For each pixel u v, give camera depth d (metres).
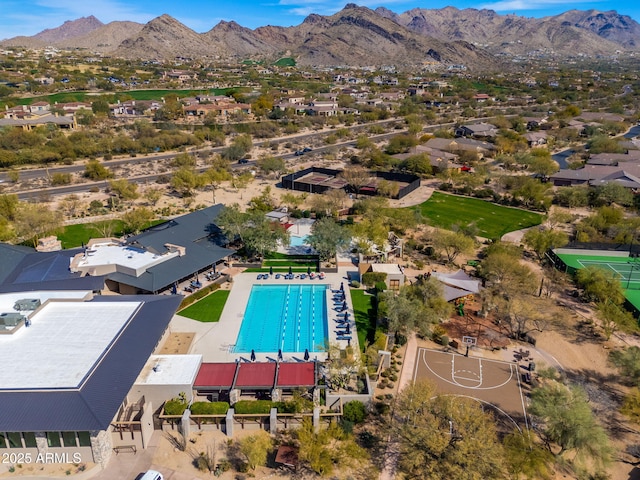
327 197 105.31
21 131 163.25
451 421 38.47
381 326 59.00
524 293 67.81
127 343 45.91
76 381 39.66
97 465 37.84
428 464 35.91
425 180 137.38
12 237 80.88
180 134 178.00
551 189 125.50
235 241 84.38
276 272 75.69
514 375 51.16
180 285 69.69
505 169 148.25
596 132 196.00
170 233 76.69
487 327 60.81
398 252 82.50
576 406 40.09
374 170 140.50
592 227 94.62
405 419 41.75
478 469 34.31
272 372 47.31
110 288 68.38
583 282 69.00
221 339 56.84
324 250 76.62
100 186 122.94
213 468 38.22
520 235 95.62
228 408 42.84
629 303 65.31
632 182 124.56
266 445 38.06
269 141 183.38
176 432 42.16
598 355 55.47
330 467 37.12
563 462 38.38
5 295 57.50
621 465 39.50
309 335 58.56
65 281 61.22
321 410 44.12
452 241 78.69
